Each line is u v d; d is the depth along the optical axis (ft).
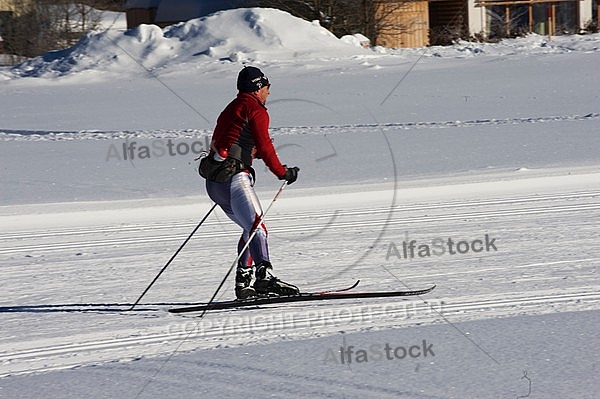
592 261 57.00
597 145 97.19
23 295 54.13
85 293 54.29
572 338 41.29
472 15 316.81
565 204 74.79
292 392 35.55
